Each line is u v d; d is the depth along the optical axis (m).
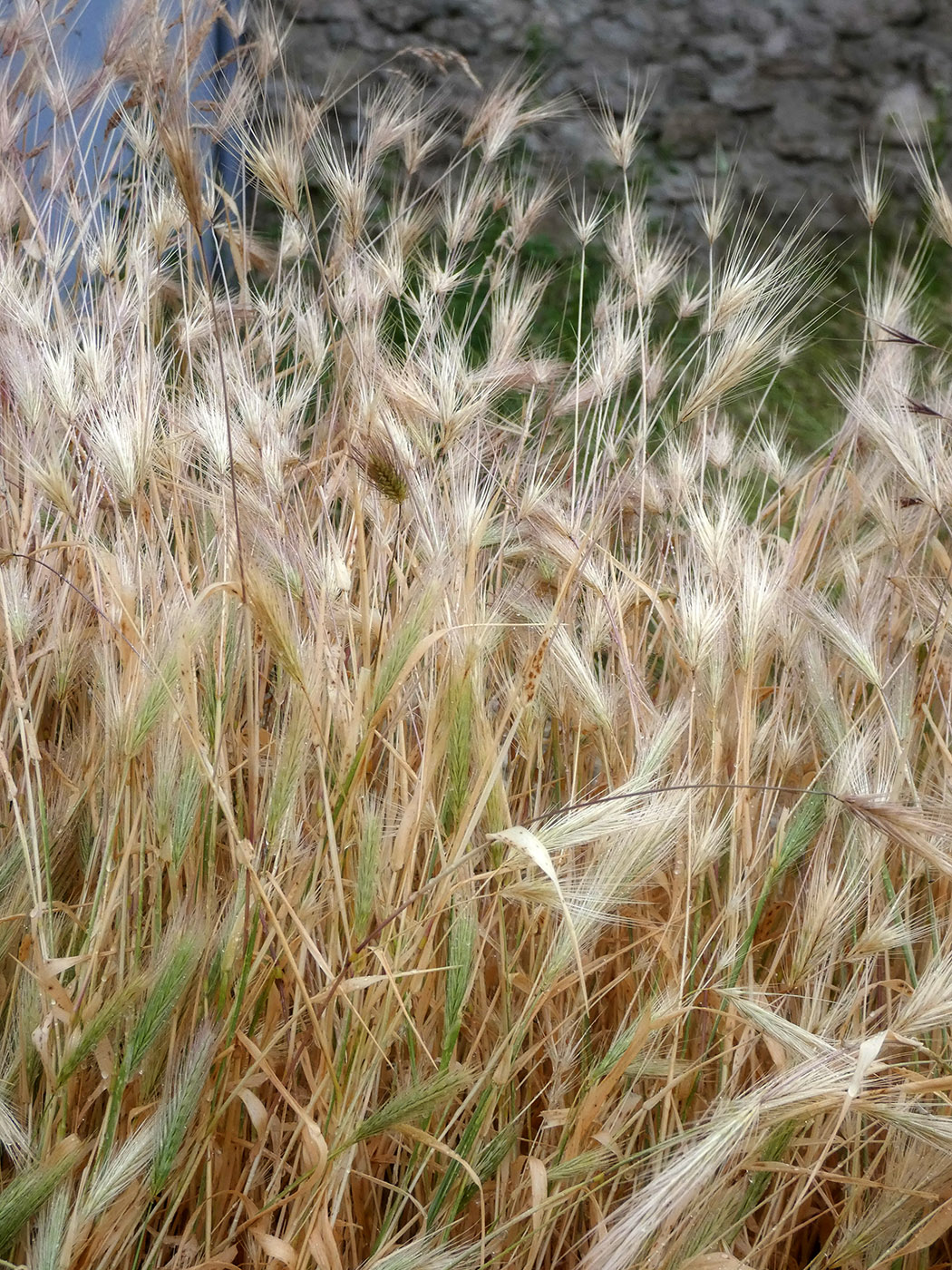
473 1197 1.17
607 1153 1.16
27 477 1.36
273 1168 1.25
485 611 1.36
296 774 1.14
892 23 4.24
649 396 1.67
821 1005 1.24
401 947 1.15
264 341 1.76
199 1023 1.18
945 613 1.40
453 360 1.48
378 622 1.29
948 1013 1.11
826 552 1.67
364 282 1.65
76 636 1.34
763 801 1.33
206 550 1.42
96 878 1.26
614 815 1.15
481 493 1.47
